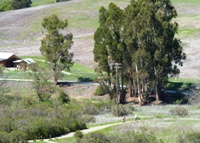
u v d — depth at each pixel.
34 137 137.38
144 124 147.12
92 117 162.62
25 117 157.62
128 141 120.56
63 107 180.50
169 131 136.38
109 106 182.50
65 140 135.25
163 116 165.88
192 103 194.62
